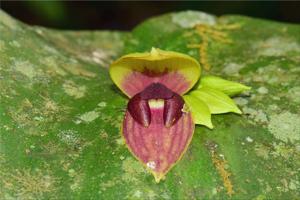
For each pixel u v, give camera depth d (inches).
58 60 4.6
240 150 3.8
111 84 4.4
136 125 3.7
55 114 4.0
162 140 3.7
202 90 4.0
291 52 4.8
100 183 3.5
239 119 4.0
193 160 3.7
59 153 3.7
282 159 3.8
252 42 5.1
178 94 3.8
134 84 3.9
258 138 3.9
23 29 4.8
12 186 3.5
